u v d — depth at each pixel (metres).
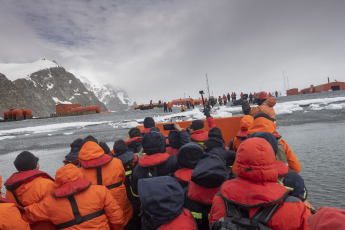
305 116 19.70
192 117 25.81
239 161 1.58
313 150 7.42
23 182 2.42
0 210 2.01
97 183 2.87
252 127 2.68
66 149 14.23
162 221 1.91
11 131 32.69
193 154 2.53
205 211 2.33
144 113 41.94
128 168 3.59
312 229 1.04
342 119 16.00
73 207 2.21
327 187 4.36
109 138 17.45
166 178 2.03
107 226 2.38
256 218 1.46
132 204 3.51
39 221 2.40
